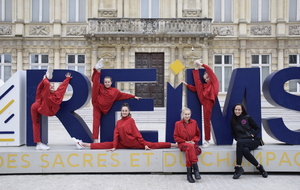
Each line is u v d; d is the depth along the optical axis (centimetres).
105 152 604
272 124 651
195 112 660
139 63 2056
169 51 2030
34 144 657
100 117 659
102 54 2039
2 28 2088
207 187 521
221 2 2133
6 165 599
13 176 592
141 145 620
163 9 2109
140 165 603
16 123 660
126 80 662
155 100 2064
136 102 654
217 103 660
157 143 625
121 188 515
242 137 592
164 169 602
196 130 607
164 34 1975
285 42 2091
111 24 2002
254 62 2127
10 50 2077
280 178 578
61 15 2114
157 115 1678
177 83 2031
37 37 2081
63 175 599
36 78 654
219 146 654
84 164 602
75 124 659
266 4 2130
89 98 695
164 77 2036
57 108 630
